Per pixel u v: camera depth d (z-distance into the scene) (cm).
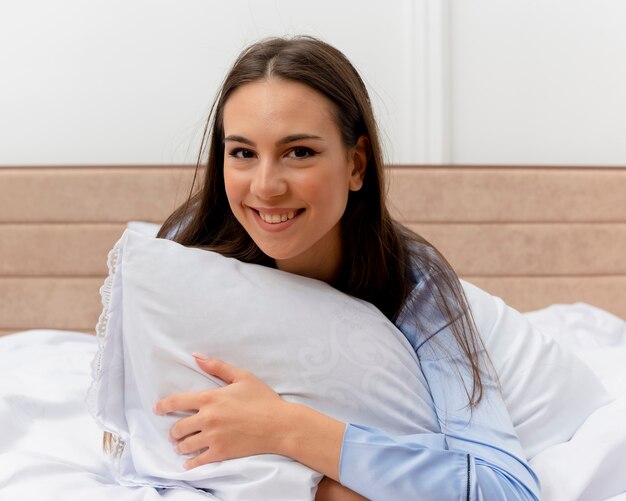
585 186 212
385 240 110
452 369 101
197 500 84
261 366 93
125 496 87
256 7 212
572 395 109
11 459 93
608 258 213
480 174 210
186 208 118
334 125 94
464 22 216
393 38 215
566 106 219
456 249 211
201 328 93
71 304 208
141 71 214
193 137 207
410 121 216
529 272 212
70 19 213
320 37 213
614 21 217
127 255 96
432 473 85
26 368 135
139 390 95
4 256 207
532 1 217
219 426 87
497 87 218
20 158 215
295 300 97
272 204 91
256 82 92
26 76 214
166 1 212
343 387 93
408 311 109
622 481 99
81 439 110
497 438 93
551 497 94
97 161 215
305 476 85
